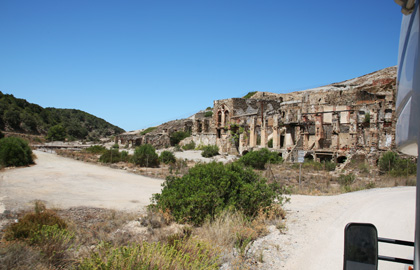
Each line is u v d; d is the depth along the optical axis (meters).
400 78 3.60
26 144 40.31
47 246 9.20
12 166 35.75
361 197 17.28
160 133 92.19
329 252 8.66
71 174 31.56
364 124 42.75
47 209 15.44
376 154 39.12
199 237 10.24
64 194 20.98
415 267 2.70
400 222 11.13
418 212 2.70
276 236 10.43
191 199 12.91
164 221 12.98
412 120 2.95
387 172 32.97
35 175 29.80
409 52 3.15
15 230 10.30
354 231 3.55
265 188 14.34
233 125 69.12
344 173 35.91
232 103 74.38
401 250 8.52
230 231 10.73
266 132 59.28
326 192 22.14
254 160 42.56
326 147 49.66
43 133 116.44
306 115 49.47
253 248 9.30
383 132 40.12
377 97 59.41
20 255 8.38
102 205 17.73
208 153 61.72
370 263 3.52
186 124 97.19
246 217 12.34
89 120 184.38
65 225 11.88
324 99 59.97
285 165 42.44
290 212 14.14
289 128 53.19
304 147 48.62
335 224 11.46
